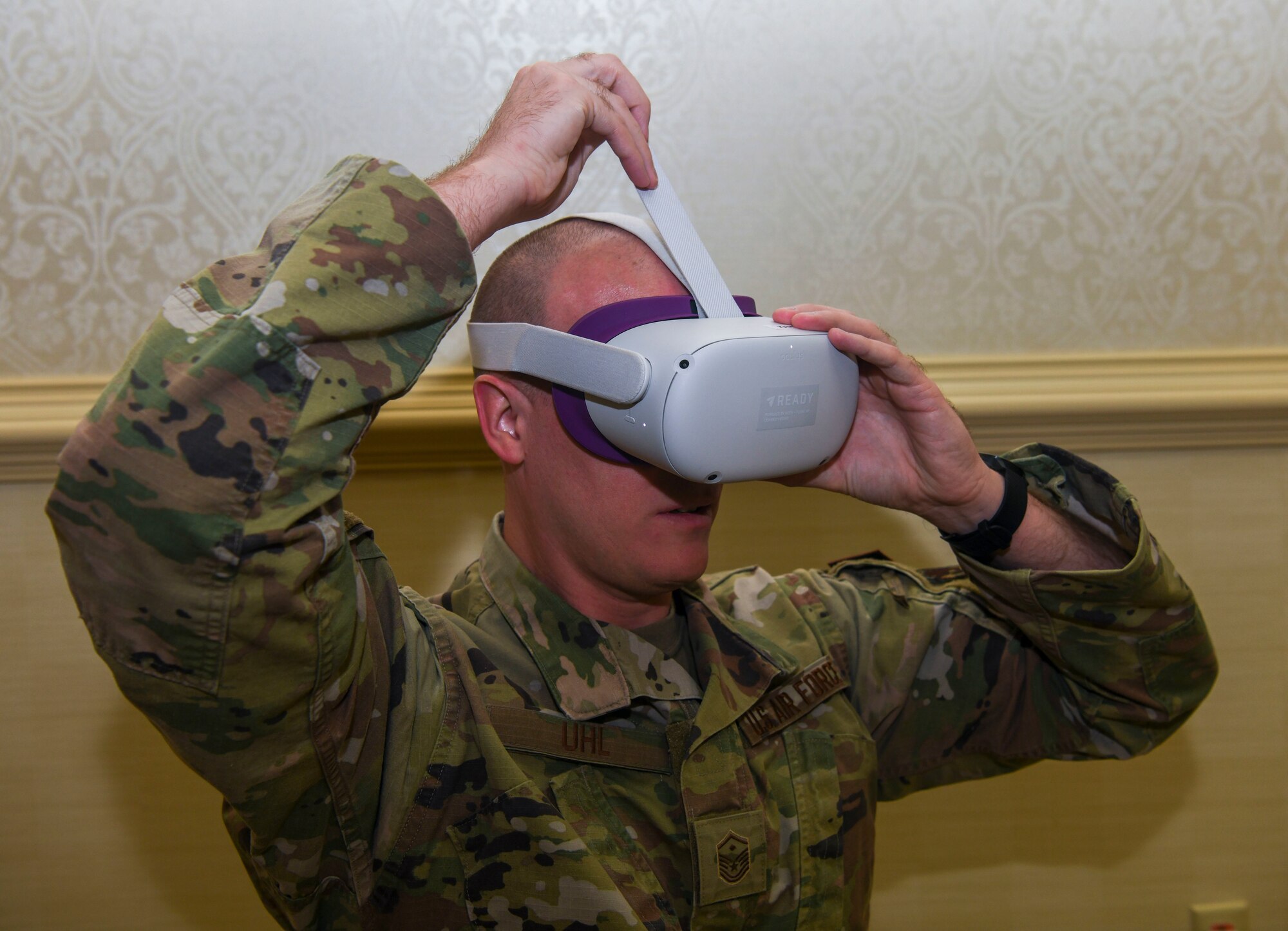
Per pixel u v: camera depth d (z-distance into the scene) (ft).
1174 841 3.84
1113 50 3.55
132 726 3.40
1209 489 3.71
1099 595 2.27
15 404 3.21
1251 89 3.62
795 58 3.45
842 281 3.55
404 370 1.71
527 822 2.01
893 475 2.39
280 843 1.84
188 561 1.49
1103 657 2.38
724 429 1.81
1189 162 3.63
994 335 3.62
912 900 3.81
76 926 3.41
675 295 2.06
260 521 1.53
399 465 3.39
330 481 1.65
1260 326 3.71
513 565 2.32
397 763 1.98
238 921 3.50
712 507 2.20
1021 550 2.35
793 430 1.90
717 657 2.32
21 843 3.36
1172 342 3.69
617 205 3.43
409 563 3.43
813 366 1.91
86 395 3.25
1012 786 3.80
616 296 2.07
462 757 2.04
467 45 3.32
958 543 2.39
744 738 2.31
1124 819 3.82
